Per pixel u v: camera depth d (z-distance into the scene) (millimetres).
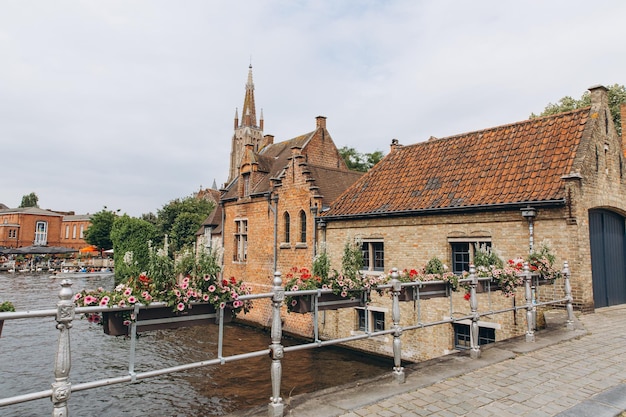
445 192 14508
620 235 14211
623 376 5996
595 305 12445
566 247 11266
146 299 4398
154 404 11289
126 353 16406
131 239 36781
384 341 15547
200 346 17484
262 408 4773
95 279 44406
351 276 6422
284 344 17969
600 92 13383
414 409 4781
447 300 13914
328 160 27281
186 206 49125
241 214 23000
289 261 19453
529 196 11984
